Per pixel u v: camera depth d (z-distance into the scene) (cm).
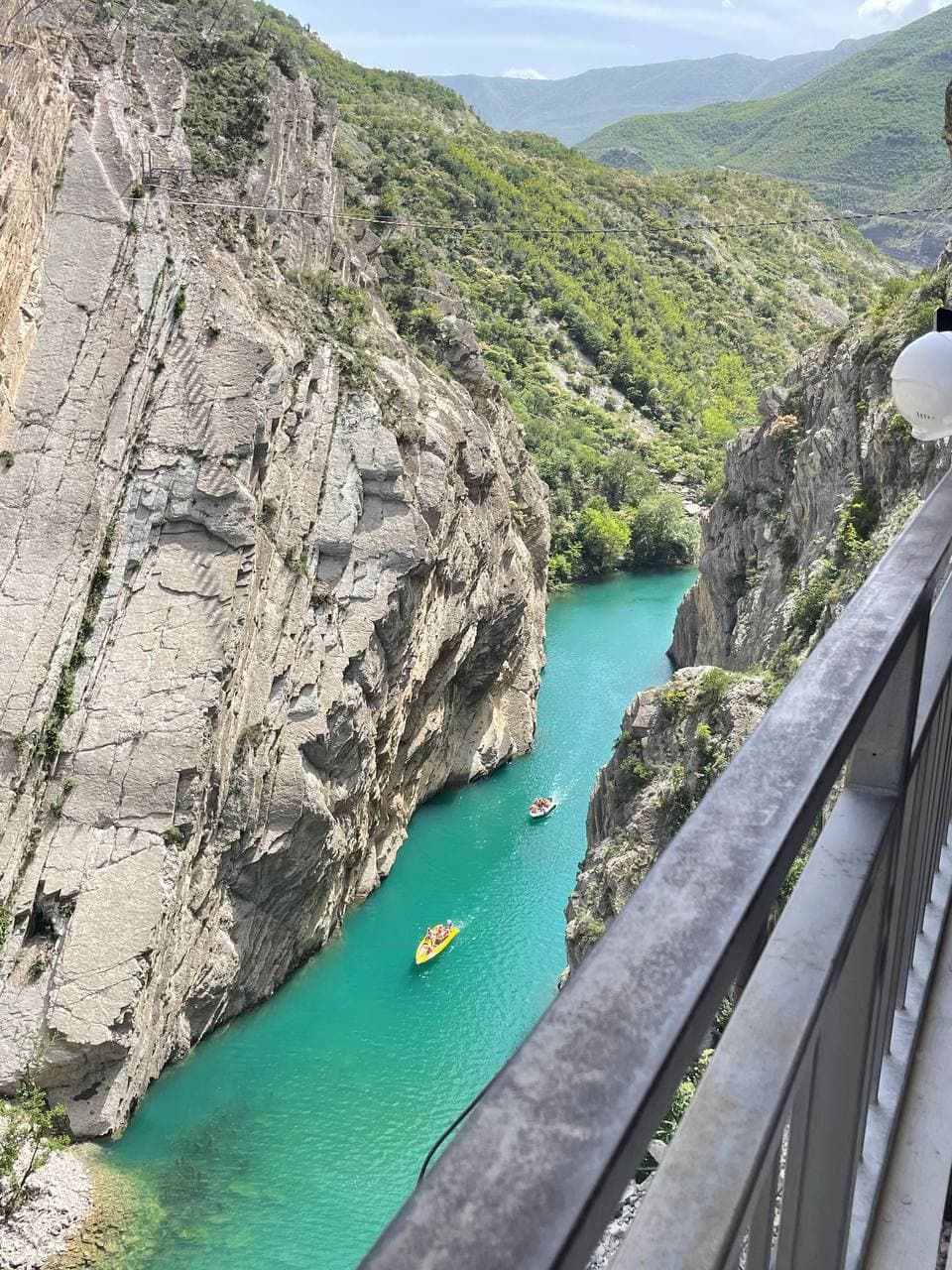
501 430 6681
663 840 3098
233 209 4547
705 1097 170
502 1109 120
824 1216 256
